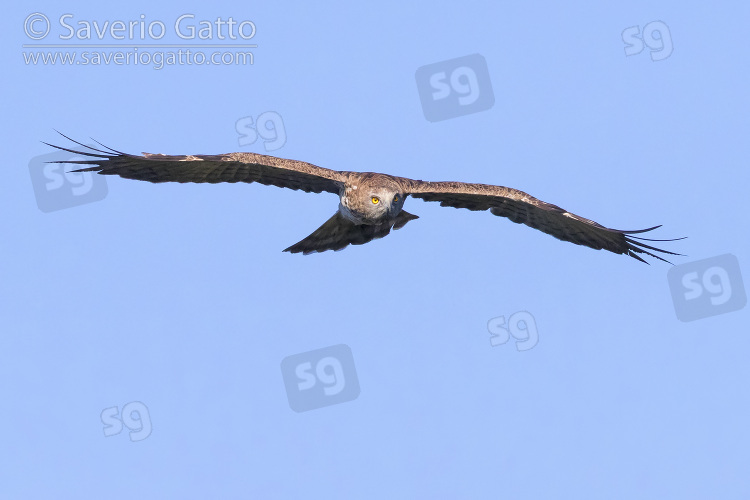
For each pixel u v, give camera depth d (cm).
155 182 1648
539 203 1741
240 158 1638
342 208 1759
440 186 1755
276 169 1697
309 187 1761
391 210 1705
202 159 1603
